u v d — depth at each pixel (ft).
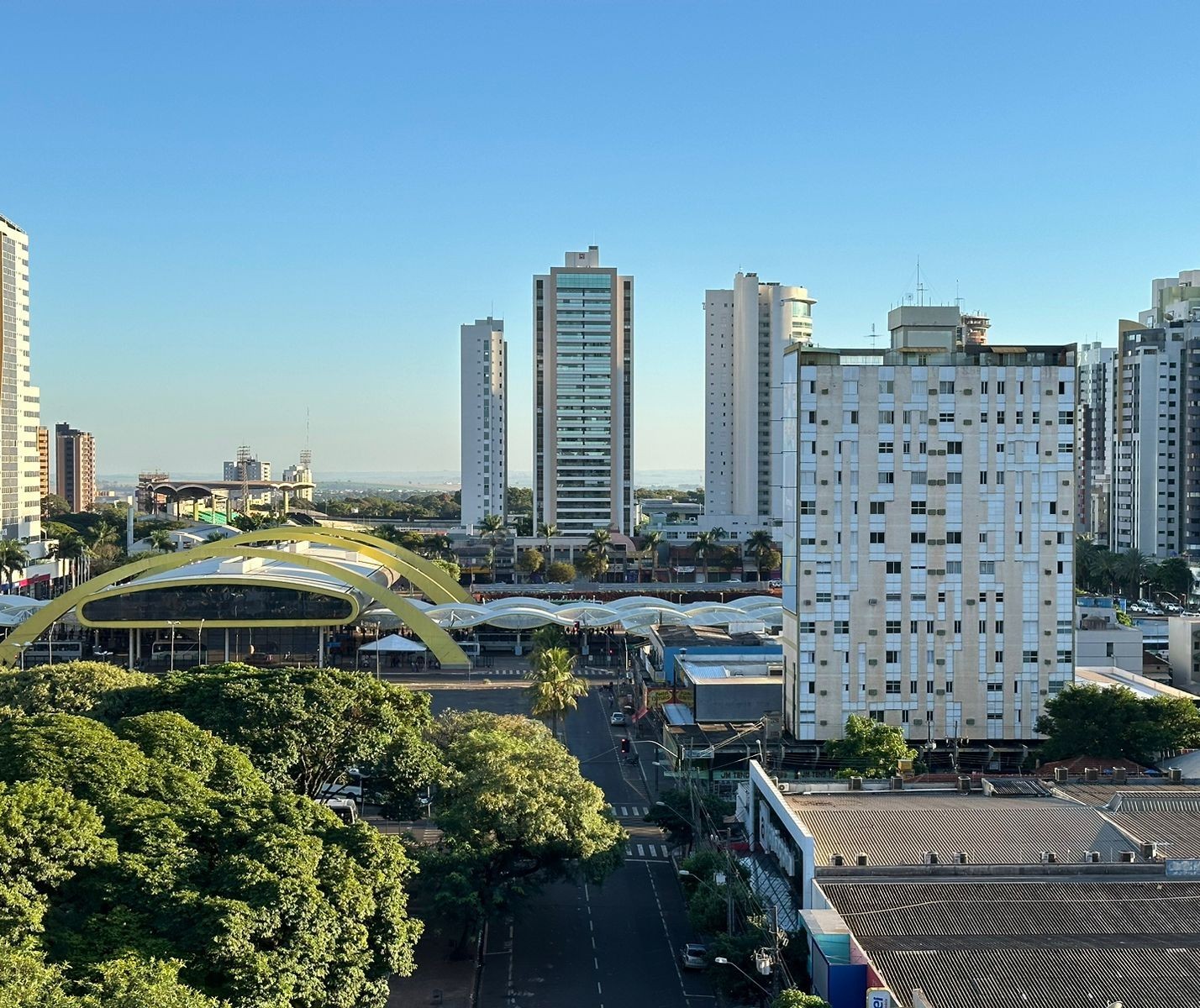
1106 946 253.24
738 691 531.09
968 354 515.09
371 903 264.11
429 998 302.25
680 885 388.37
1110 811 336.08
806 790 370.12
